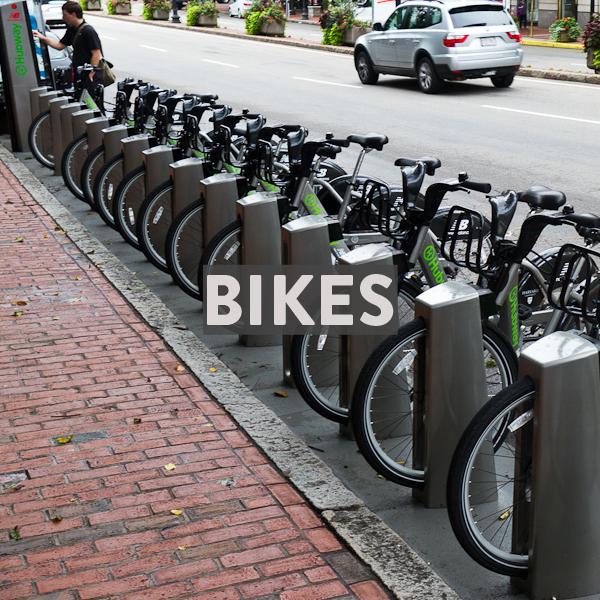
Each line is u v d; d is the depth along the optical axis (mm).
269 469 4203
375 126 14664
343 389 4566
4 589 3342
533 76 21938
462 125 14625
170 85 21344
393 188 6457
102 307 6457
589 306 4195
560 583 3277
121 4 57156
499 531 3756
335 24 32000
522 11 36031
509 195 4020
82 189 9156
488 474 3896
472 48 18531
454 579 3471
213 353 5715
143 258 7828
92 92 11930
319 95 19094
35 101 12773
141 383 5160
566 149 12289
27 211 9391
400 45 19609
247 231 5594
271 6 37406
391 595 3295
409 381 4434
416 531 3789
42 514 3842
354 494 3990
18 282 7035
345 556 3535
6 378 5234
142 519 3787
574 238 8141
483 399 3840
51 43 12703
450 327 3736
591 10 32812
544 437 3139
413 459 4031
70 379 5215
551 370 3100
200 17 43844
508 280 3982
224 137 6605
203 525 3736
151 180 7586
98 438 4508
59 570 3451
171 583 3357
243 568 3447
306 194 5785
